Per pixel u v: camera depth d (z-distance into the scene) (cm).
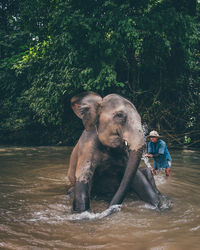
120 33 973
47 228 289
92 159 379
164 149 583
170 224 300
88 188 363
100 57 990
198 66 1224
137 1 1009
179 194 427
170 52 1145
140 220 312
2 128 1322
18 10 1619
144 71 1206
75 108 392
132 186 387
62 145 1246
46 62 1117
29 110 1364
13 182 512
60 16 957
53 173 596
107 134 367
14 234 273
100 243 253
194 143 1159
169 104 1170
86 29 962
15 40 1464
